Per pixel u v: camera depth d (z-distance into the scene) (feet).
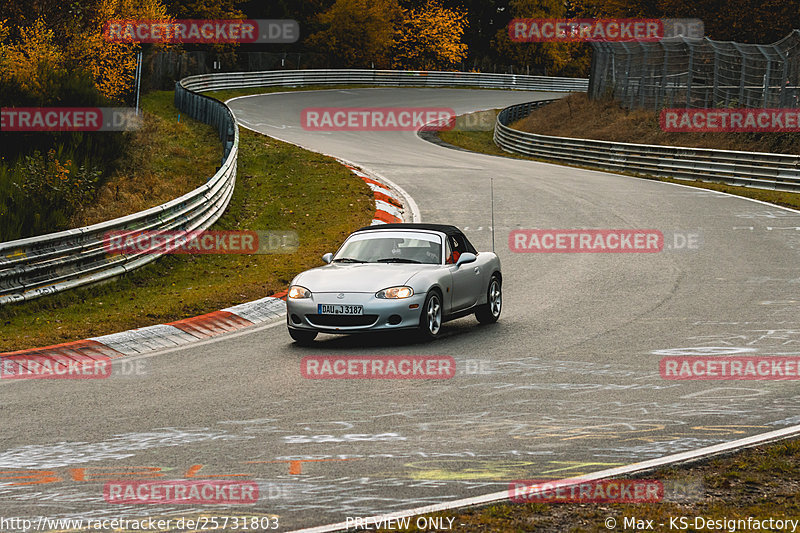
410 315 76.28
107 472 44.42
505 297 101.91
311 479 42.78
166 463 45.83
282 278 110.01
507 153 301.22
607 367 68.28
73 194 139.44
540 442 48.91
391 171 214.90
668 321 86.12
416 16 591.37
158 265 116.88
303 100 387.55
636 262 120.06
